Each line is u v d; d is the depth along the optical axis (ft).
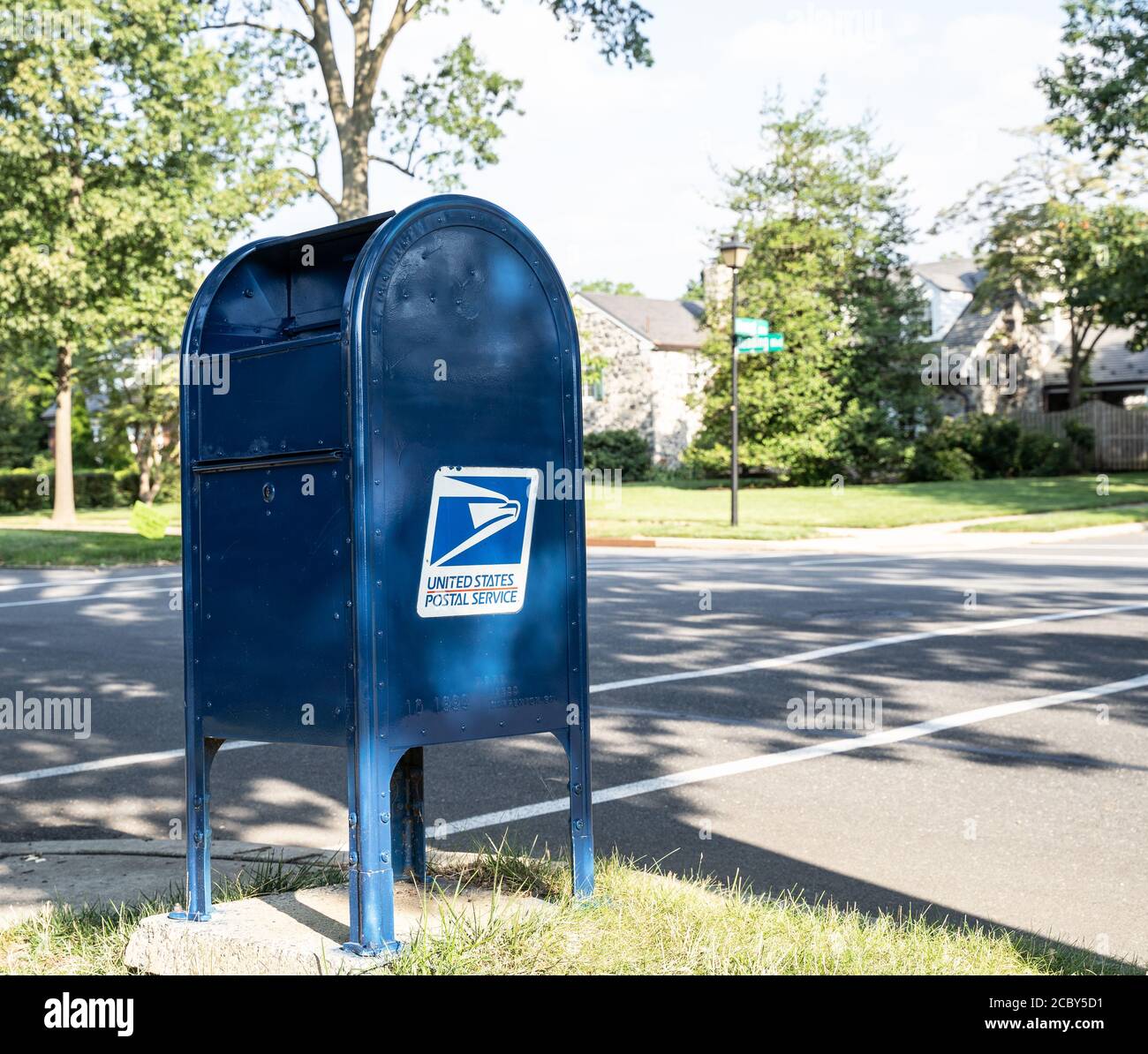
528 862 14.87
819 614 41.06
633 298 182.09
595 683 30.45
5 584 61.26
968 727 24.82
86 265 101.65
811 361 132.87
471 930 11.94
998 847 17.57
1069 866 16.67
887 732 24.68
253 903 13.38
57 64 97.04
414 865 14.11
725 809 19.72
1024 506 96.02
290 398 12.12
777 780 21.40
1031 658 32.07
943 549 69.77
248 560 12.52
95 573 67.72
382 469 11.60
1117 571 53.01
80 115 101.19
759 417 132.77
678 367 170.09
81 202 101.50
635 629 39.22
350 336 11.48
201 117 106.42
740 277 135.74
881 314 139.13
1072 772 21.40
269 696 12.35
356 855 11.49
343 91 88.33
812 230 133.28
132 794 21.99
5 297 99.55
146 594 53.93
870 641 35.40
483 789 21.36
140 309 105.81
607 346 172.14
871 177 136.46
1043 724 24.94
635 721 26.27
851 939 12.57
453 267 12.20
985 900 15.37
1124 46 122.11
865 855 17.29
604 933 12.41
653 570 58.34
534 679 12.86
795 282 132.16
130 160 103.40
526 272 12.78
